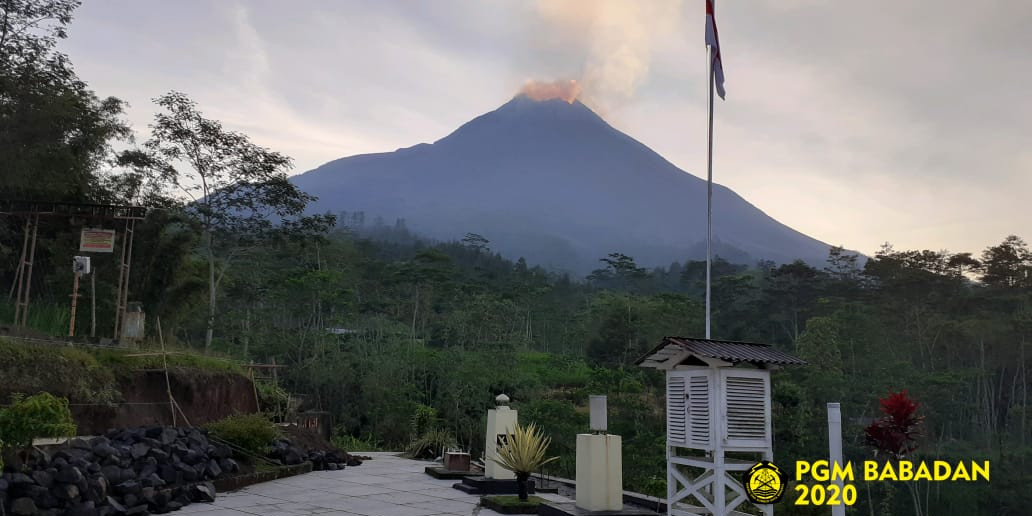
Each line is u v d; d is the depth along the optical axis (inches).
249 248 1352.1
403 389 1642.5
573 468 1201.4
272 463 585.6
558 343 3526.1
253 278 1635.1
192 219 1154.0
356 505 442.0
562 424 1369.3
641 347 2694.4
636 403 1595.7
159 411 557.0
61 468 358.3
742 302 4151.1
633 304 2881.4
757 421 318.3
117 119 977.5
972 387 2871.6
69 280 812.0
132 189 1070.4
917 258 3730.3
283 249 1456.7
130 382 544.1
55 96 776.9
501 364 1852.9
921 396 2129.7
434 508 436.1
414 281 2869.1
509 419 526.6
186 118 1209.4
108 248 684.7
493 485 499.8
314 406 1606.8
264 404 799.1
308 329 1723.7
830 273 4375.0
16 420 351.9
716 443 309.7
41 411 359.9
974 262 3683.6
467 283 3336.6
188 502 426.3
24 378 451.5
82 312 812.0
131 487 385.7
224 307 1577.3
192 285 1016.9
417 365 1772.9
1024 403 2605.8
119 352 567.8
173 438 484.1
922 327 3090.6
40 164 756.0
